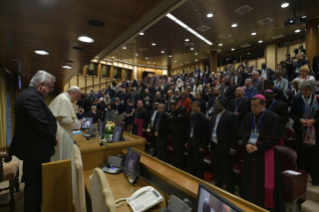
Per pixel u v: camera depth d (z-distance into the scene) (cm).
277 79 438
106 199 79
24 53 407
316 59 372
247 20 773
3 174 234
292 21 649
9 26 268
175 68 1875
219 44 1107
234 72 706
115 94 831
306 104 265
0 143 512
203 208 101
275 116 210
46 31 288
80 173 122
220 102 275
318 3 628
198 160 309
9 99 611
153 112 504
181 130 365
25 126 187
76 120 267
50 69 593
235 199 115
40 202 195
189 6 662
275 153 208
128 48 1188
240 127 238
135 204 137
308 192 240
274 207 198
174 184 142
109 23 262
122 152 230
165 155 409
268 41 1073
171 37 979
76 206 131
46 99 1112
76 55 427
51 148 200
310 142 249
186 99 464
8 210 244
